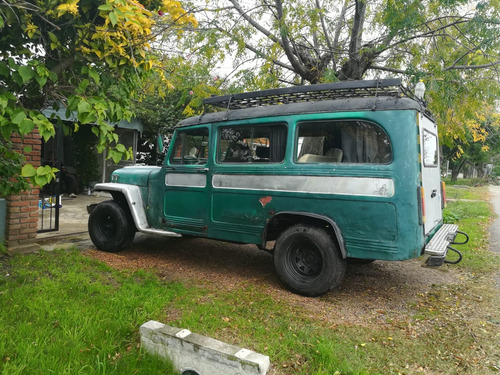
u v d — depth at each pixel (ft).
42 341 9.77
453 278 17.43
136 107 38.22
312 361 9.64
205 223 17.15
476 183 109.60
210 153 17.08
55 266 15.98
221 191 16.60
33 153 17.84
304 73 25.71
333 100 14.58
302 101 16.35
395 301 14.30
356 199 13.38
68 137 41.52
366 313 13.04
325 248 13.78
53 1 8.86
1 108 8.04
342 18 26.16
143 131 43.83
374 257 13.15
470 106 23.47
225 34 22.76
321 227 14.40
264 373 8.22
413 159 12.73
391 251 12.87
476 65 22.49
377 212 13.05
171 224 18.34
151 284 14.35
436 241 14.62
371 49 22.76
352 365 9.58
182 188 17.90
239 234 16.12
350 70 24.38
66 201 36.63
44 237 22.09
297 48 26.48
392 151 12.94
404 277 17.40
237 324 11.53
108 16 8.52
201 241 23.40
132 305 12.29
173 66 14.89
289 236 14.58
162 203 18.71
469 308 13.62
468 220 34.40
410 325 12.09
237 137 16.55
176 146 18.61
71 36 10.17
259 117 15.79
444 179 131.44
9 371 8.39
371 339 11.02
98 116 9.09
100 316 11.44
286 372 9.25
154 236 24.36
